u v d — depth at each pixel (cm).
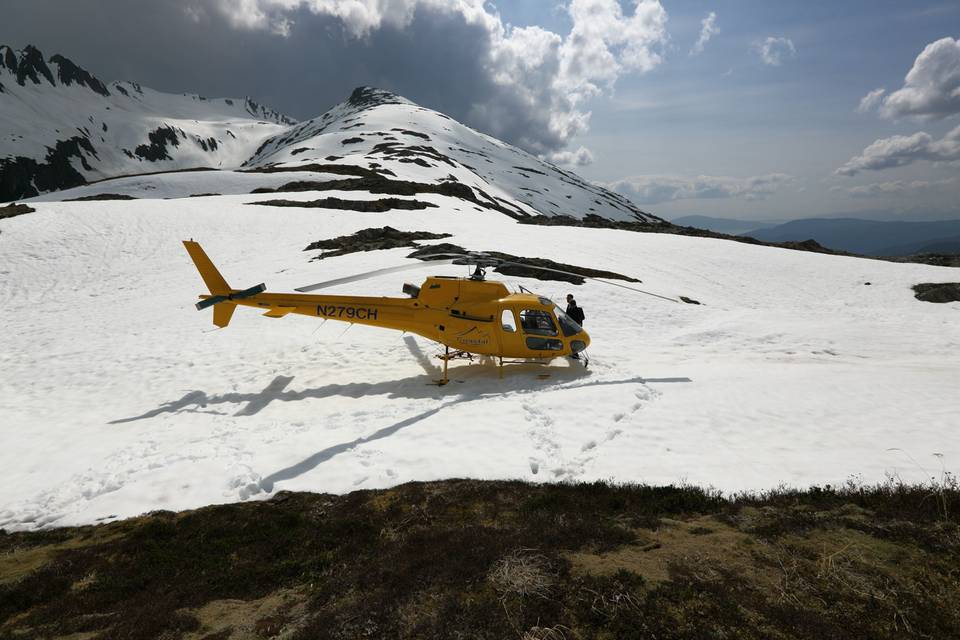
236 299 1287
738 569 458
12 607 501
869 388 1073
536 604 415
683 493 641
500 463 772
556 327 1279
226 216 4141
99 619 464
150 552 584
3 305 2445
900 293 3019
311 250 3362
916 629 379
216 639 421
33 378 1395
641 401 1016
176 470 802
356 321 1289
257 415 1070
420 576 466
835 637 369
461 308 1270
